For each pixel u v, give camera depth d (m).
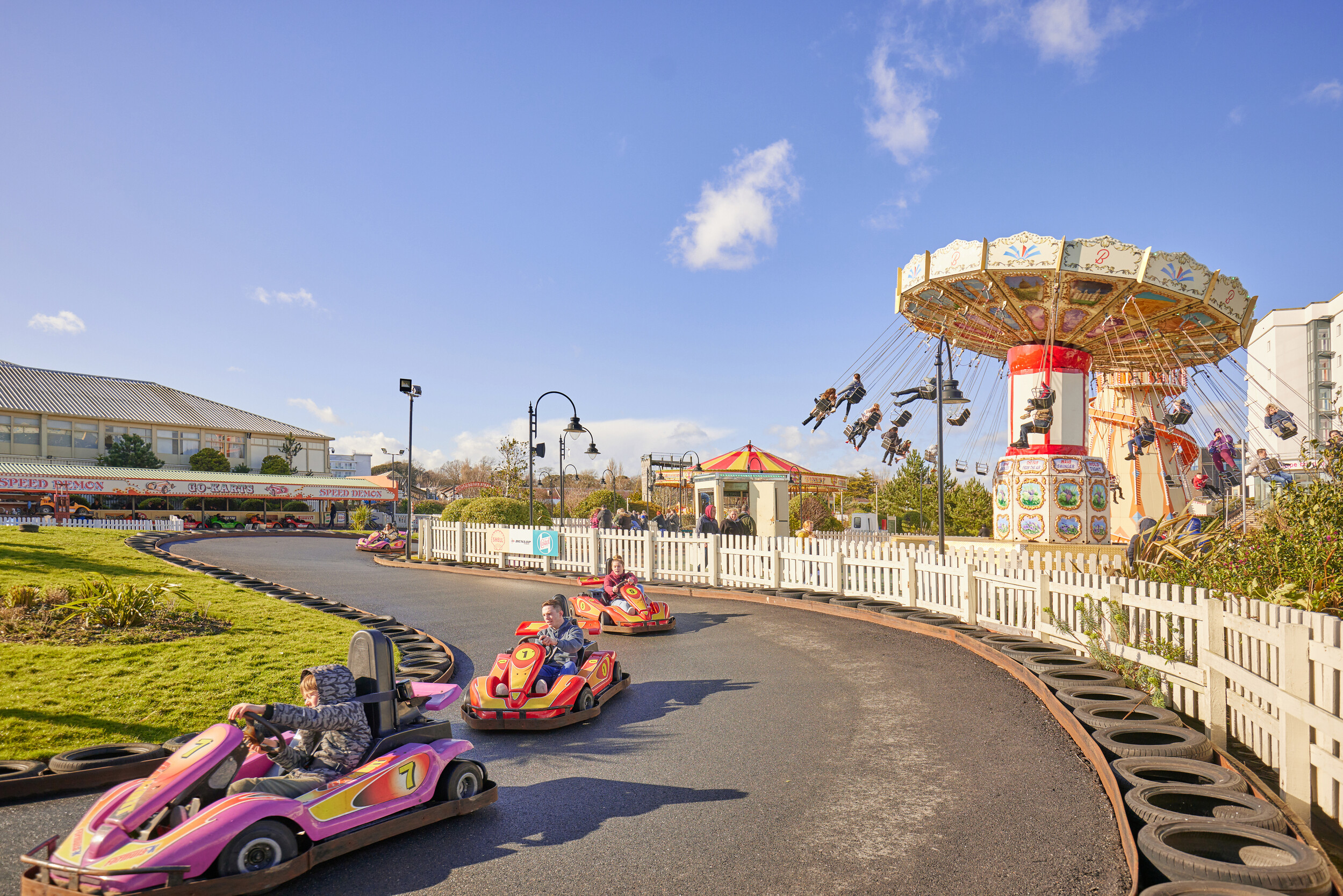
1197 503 11.77
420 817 4.98
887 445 19.08
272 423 67.38
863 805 5.39
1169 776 5.29
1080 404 19.22
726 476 28.72
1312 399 45.16
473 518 26.50
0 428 52.03
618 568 13.20
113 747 6.21
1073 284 16.47
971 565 11.92
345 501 56.75
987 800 5.42
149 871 3.72
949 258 16.66
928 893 4.11
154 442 58.84
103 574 15.35
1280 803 4.75
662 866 4.48
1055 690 7.63
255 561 23.39
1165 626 7.54
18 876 4.38
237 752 4.41
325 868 4.47
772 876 4.34
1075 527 18.75
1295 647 5.07
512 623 13.37
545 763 6.48
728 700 8.41
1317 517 7.50
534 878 4.35
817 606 14.45
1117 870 4.33
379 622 12.79
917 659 10.06
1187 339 20.09
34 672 8.16
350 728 4.80
